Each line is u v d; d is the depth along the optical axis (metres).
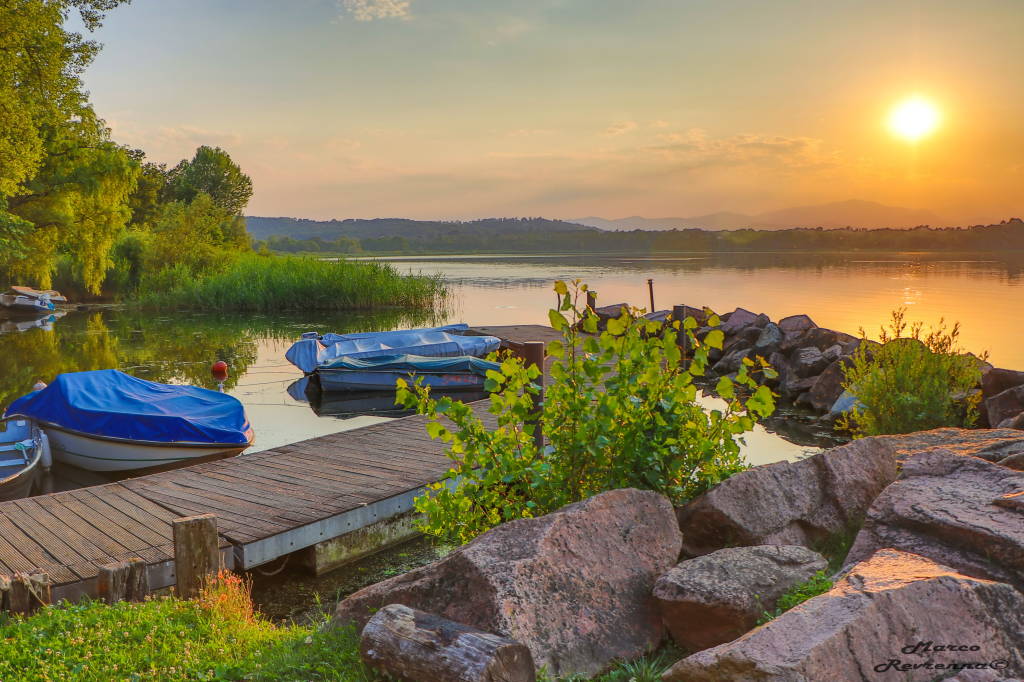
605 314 29.45
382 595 4.71
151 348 28.30
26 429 13.11
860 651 3.15
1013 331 27.27
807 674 3.00
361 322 36.97
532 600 4.19
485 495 6.18
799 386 18.12
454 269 98.69
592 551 4.63
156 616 5.60
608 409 5.87
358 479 10.05
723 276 72.75
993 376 12.92
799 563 4.62
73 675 4.55
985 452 6.93
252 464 10.81
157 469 12.91
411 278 45.19
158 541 7.90
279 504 9.05
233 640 5.21
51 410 13.51
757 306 39.84
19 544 7.80
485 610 4.11
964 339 25.31
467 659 3.58
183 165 102.56
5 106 32.19
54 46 35.62
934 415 11.70
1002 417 11.64
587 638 4.23
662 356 6.19
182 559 6.43
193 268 52.72
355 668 4.19
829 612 3.33
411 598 4.49
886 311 35.75
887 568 3.91
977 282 57.75
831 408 16.44
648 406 6.03
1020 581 3.98
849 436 14.52
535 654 4.00
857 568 4.00
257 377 22.66
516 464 6.18
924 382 11.91
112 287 52.84
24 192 37.78
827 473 5.93
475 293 53.88
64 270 50.94
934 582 3.48
